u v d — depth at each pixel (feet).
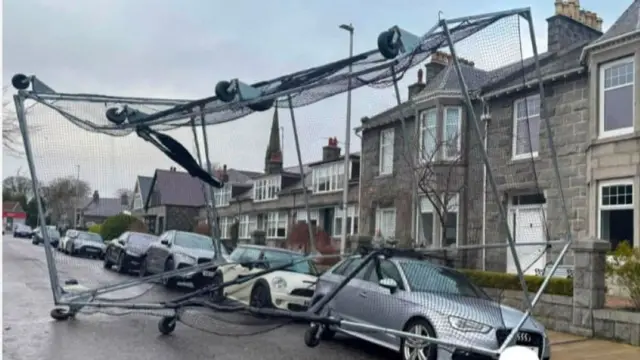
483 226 43.60
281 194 114.21
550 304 37.06
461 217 44.11
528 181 41.27
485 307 26.20
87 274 46.01
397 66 25.84
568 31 65.67
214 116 31.99
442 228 44.45
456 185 42.63
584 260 35.27
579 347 31.76
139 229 58.54
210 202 42.47
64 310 32.89
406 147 45.03
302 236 90.58
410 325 26.08
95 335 29.12
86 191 34.45
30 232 194.29
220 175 40.19
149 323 33.06
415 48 23.31
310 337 29.30
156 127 32.89
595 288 34.76
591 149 53.26
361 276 30.40
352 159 102.06
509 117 43.24
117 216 61.31
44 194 34.22
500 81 29.32
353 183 100.78
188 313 32.45
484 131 43.88
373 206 61.11
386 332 24.86
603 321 33.86
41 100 31.58
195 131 36.63
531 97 54.19
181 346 27.81
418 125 47.44
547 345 25.75
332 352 28.81
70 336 28.50
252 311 28.27
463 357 23.76
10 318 32.81
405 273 28.48
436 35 23.91
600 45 52.95
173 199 46.98
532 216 41.60
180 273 37.76
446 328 24.56
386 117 53.93
